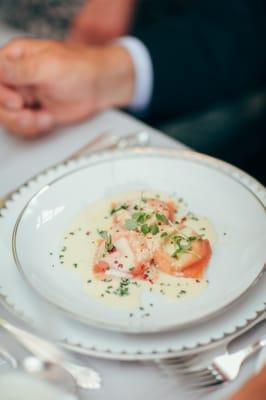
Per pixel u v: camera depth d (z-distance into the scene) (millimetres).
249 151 1404
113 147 791
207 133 1341
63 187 688
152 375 518
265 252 593
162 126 1312
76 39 1460
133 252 607
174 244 609
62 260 618
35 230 640
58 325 543
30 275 579
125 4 1462
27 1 1612
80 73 912
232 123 1365
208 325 538
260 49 1268
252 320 539
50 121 857
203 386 507
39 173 733
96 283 590
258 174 1391
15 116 840
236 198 669
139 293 578
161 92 1096
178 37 1146
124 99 1057
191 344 520
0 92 850
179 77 1117
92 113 894
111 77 1001
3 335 550
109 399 502
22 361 520
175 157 731
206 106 1228
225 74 1202
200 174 710
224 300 548
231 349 532
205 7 1228
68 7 1590
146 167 726
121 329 519
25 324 562
